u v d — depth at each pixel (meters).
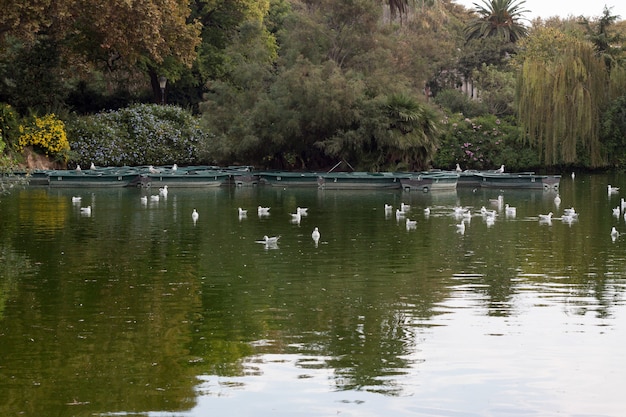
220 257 24.03
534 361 14.09
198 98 76.19
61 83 62.62
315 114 52.78
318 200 43.25
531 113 62.97
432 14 104.19
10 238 27.80
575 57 62.69
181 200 42.72
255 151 55.66
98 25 53.69
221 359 14.15
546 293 19.16
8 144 56.69
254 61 57.31
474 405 12.29
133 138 63.94
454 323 16.41
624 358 14.23
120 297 18.59
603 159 65.94
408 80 58.53
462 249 25.73
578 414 11.98
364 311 17.38
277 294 18.98
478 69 89.00
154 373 13.49
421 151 54.44
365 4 56.06
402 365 13.89
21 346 14.83
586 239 28.08
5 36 57.62
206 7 73.06
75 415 11.79
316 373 13.51
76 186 51.00
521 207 39.88
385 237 28.50
